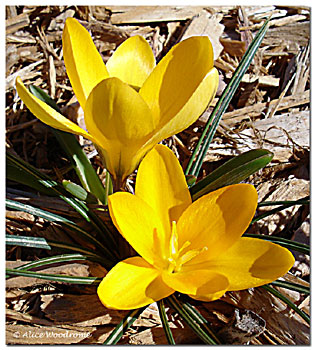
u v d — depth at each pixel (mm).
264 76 278
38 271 191
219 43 279
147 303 154
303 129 253
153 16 284
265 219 229
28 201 216
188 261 170
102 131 155
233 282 161
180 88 170
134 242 162
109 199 156
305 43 287
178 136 257
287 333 189
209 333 166
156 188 174
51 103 222
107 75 176
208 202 169
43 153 249
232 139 247
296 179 241
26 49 267
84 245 209
